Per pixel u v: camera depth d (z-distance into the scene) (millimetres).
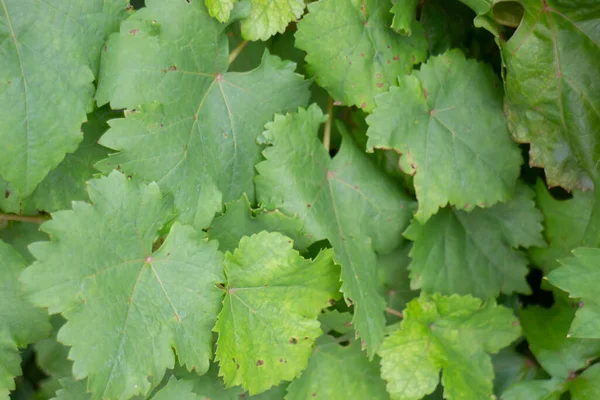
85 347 679
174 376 735
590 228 769
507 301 851
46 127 691
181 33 722
